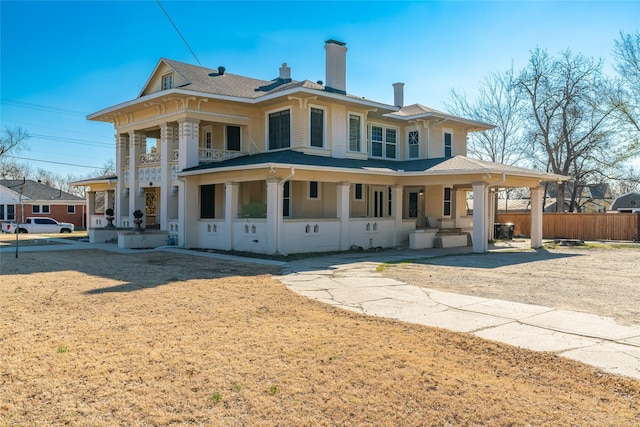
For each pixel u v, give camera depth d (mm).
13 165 67938
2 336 6230
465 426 3918
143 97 20422
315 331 6609
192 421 3975
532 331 6617
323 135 20719
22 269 12922
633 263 14852
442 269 13195
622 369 5102
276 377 4902
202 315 7496
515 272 12625
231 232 18281
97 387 4605
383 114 23469
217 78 22812
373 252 18484
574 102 34281
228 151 21219
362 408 4227
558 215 28125
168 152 21016
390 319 7336
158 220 25188
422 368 5172
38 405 4215
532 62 35688
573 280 11234
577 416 4070
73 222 46156
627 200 46281
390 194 24297
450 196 25297
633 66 30984
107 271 12523
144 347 5801
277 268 13367
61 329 6594
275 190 16641
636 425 3902
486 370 5129
